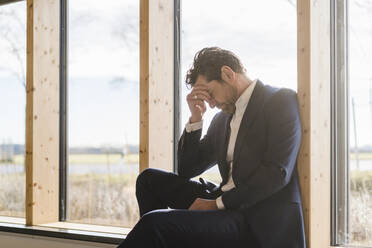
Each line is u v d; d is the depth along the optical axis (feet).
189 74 7.78
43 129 12.30
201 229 6.45
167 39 10.50
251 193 6.62
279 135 6.78
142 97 10.16
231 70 7.39
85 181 11.84
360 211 8.57
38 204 12.09
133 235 6.33
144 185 7.68
